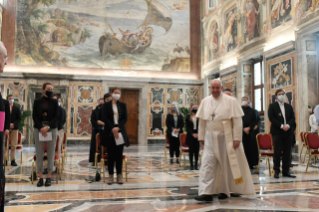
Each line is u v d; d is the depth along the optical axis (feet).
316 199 14.07
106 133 18.49
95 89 59.36
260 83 45.47
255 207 12.62
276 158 20.44
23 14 57.82
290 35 36.78
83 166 26.96
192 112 25.67
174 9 65.00
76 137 57.93
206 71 61.36
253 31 44.70
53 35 58.95
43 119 17.74
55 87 57.57
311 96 34.35
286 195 14.97
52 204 13.33
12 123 26.30
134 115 63.00
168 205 13.09
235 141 13.92
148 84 62.18
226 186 13.89
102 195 15.20
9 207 12.80
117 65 61.46
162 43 63.98
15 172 23.02
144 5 63.67
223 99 14.42
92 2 61.21
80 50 59.98
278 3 39.04
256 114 25.54
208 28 61.21
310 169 24.36
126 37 62.34
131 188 17.10
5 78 55.57
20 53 57.26
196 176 21.66
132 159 33.22
